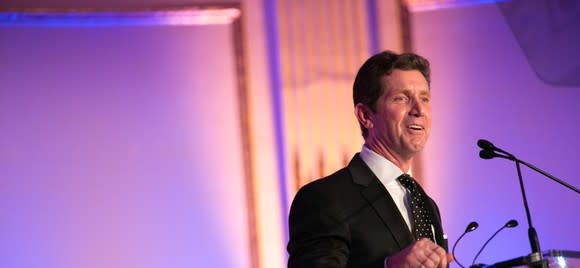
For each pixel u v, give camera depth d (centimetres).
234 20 1642
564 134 1623
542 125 1630
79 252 1555
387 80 723
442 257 594
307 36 1628
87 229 1564
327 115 1609
